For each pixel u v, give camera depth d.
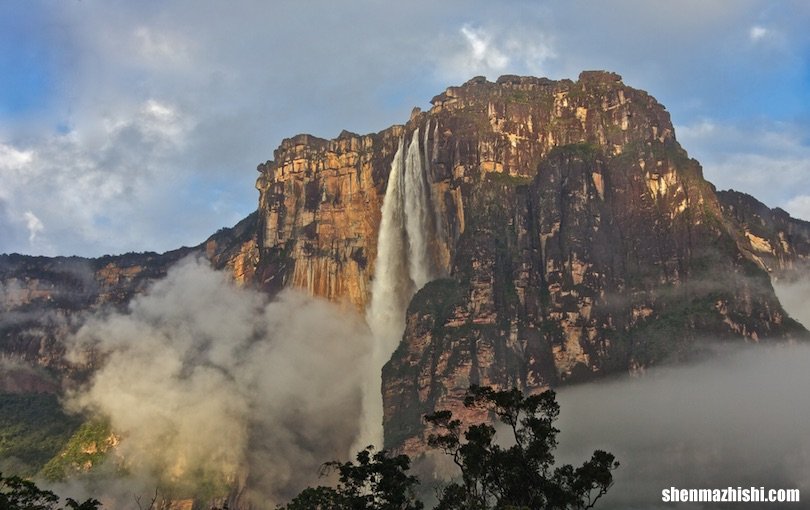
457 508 98.25
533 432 100.12
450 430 105.62
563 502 94.94
